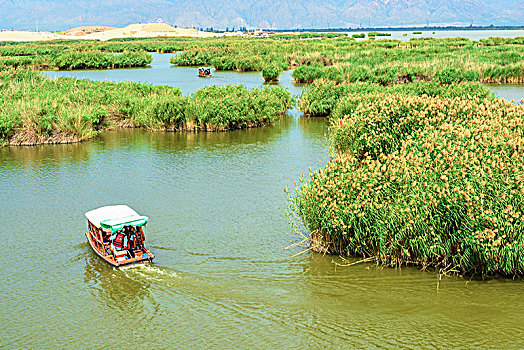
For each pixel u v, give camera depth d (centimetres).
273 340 907
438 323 934
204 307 1016
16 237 1370
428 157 1188
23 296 1073
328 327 939
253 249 1261
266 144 2441
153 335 932
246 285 1091
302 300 1028
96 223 1193
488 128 1286
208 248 1271
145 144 2488
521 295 1005
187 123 2827
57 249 1294
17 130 2531
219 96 3075
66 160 2194
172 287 1092
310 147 2358
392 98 1805
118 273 1157
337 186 1182
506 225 1005
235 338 915
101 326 965
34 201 1658
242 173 1939
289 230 1377
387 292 1042
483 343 873
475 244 1034
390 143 1608
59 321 984
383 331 920
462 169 1086
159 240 1325
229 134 2714
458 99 1759
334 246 1216
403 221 1088
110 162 2142
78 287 1105
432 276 1095
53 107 2684
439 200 1059
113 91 3212
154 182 1839
